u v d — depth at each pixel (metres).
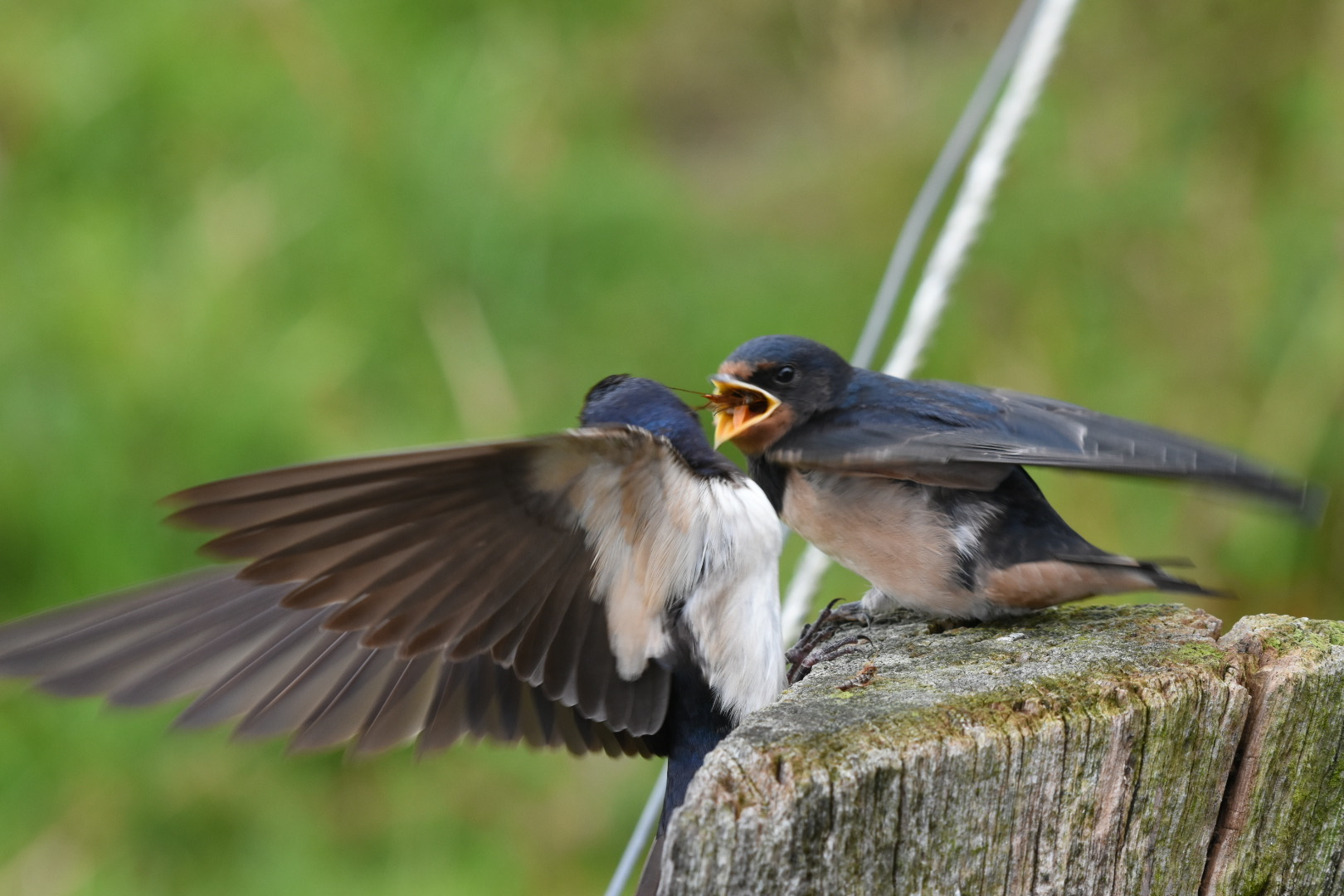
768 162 14.45
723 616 5.06
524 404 12.12
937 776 4.07
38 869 9.80
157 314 11.58
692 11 15.64
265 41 13.14
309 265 12.30
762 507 5.20
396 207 12.64
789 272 13.18
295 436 11.21
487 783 10.55
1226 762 4.49
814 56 14.75
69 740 10.27
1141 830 4.39
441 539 4.44
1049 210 12.02
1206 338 11.36
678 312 13.05
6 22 13.10
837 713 4.32
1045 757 4.21
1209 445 5.36
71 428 11.02
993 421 5.78
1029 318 11.84
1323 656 4.58
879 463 5.50
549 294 12.96
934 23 13.79
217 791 10.29
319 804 10.41
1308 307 11.16
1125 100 12.23
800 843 3.93
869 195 12.98
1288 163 11.59
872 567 5.82
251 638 4.90
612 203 13.23
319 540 4.19
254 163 12.77
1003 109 7.53
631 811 10.38
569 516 4.68
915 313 7.38
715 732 5.17
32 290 11.63
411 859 10.07
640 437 4.57
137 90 12.87
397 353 12.18
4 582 10.84
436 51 13.44
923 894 4.10
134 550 10.88
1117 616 5.45
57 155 12.78
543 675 4.92
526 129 13.37
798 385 6.09
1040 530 5.61
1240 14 11.86
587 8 15.02
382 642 4.46
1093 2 12.27
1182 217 11.70
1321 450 10.84
